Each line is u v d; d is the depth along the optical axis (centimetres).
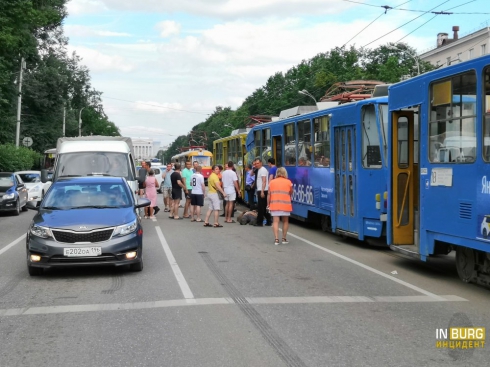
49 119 5525
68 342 598
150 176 2095
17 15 2441
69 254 936
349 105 1349
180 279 939
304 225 1847
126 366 521
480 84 793
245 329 641
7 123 3656
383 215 1193
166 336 615
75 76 5594
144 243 1395
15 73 4031
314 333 625
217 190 1786
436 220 916
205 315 704
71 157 1585
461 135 843
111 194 1093
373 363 527
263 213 1816
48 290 869
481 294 830
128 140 1839
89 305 765
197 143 11550
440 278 959
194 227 1772
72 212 1009
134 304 767
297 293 832
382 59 7719
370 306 753
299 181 1758
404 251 1032
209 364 525
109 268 1048
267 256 1192
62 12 4378
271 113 9269
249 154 2464
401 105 1046
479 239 798
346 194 1377
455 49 7131
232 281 922
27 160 3959
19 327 661
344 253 1241
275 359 538
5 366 527
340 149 1412
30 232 962
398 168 1111
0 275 996
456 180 856
